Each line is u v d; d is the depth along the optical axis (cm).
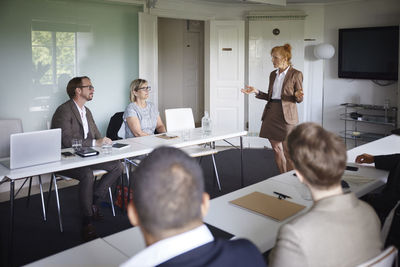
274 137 470
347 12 681
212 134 429
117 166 378
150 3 594
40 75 510
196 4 680
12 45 482
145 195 89
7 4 475
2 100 480
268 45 705
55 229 354
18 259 298
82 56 548
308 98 730
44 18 507
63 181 505
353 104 686
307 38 714
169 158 93
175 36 917
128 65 602
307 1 689
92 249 169
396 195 235
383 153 327
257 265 98
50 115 523
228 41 693
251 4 710
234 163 595
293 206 209
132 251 167
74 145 342
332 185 132
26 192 464
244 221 194
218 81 704
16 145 289
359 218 129
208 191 463
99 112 578
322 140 131
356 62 670
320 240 123
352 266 126
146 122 443
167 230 90
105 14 567
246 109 741
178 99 934
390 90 643
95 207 371
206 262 91
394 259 139
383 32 632
